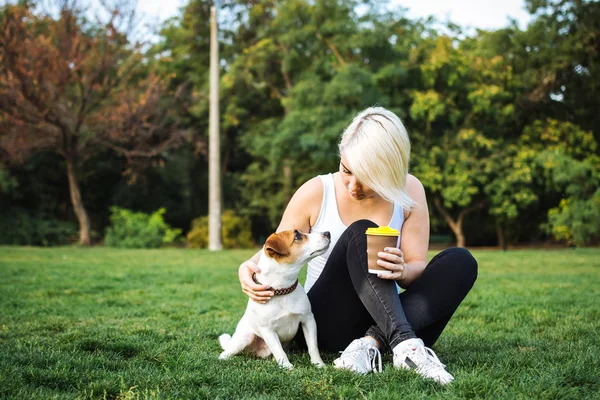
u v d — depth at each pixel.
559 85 18.08
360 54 17.59
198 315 5.04
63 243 18.64
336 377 2.66
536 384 2.55
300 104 17.41
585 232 15.18
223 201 22.16
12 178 18.34
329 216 3.27
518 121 18.31
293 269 3.03
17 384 2.61
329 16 17.70
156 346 3.53
